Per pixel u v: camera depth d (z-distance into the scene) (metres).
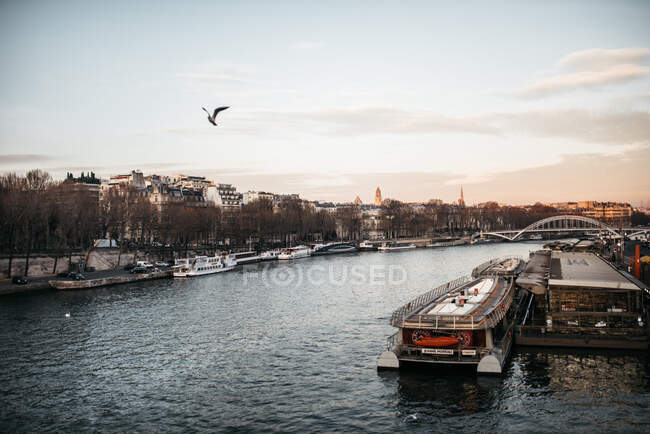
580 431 45.66
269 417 50.59
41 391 58.16
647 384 55.09
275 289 130.62
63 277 142.50
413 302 75.69
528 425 47.00
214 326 87.88
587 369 59.59
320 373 62.59
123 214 181.75
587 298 70.06
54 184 172.38
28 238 142.38
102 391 58.06
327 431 47.28
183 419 50.66
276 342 77.19
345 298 115.56
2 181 165.75
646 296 80.62
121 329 85.88
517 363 61.94
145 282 145.38
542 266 100.38
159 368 65.69
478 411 49.91
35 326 88.00
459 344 59.38
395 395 54.16
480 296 72.94
